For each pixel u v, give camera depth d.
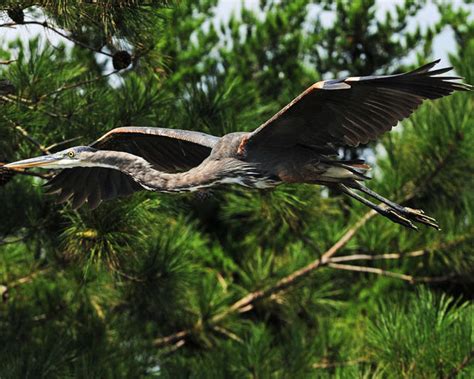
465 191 14.41
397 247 14.58
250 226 16.30
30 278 13.23
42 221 11.48
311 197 12.95
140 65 10.56
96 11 9.62
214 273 16.02
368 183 14.50
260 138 7.75
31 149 10.76
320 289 15.41
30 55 10.32
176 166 9.04
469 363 11.43
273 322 16.38
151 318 13.94
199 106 11.56
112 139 8.77
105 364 12.01
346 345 14.24
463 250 14.33
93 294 13.15
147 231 10.80
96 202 8.95
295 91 16.69
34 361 11.07
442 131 13.73
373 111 7.33
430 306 11.88
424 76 6.91
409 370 11.58
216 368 12.89
